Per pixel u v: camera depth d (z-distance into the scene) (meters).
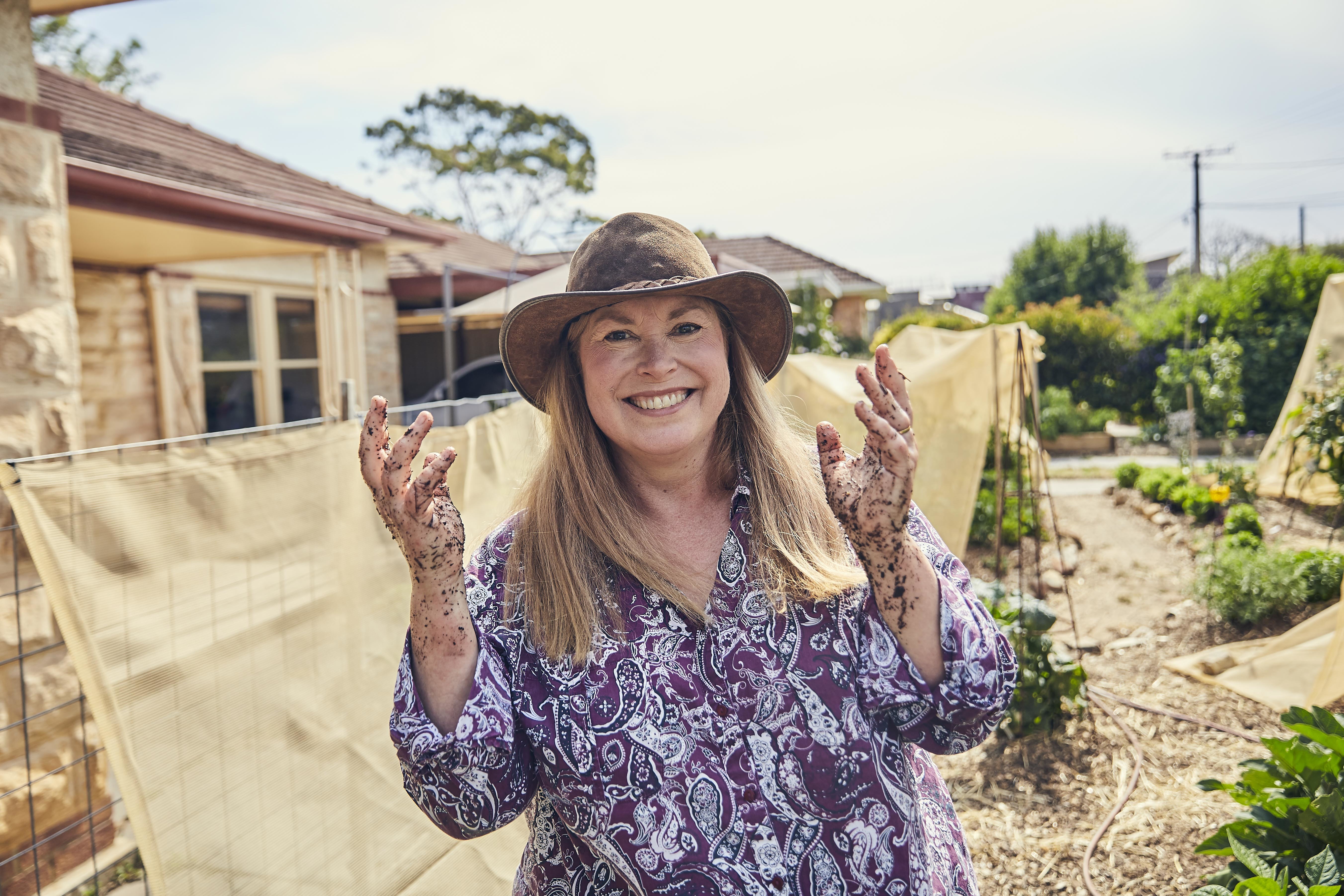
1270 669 4.52
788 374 6.88
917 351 9.19
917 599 1.09
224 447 2.09
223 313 8.21
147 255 6.77
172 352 7.54
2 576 2.81
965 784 3.77
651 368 1.20
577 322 1.29
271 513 2.18
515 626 1.20
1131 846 3.21
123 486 1.83
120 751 1.80
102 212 4.89
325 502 2.36
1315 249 15.41
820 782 1.12
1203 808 3.42
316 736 2.28
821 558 1.22
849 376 6.97
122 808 3.19
